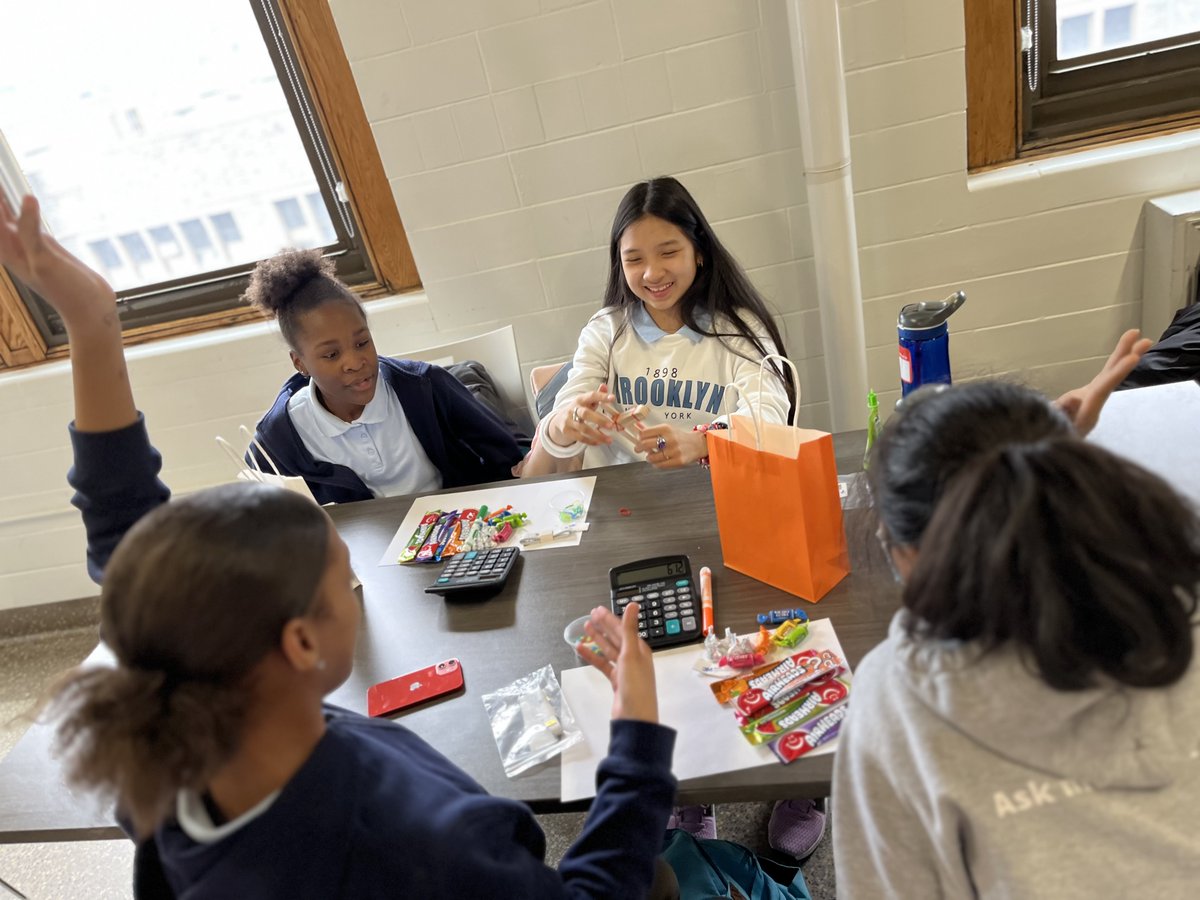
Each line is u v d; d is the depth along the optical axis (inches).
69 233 90.7
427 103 78.4
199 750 19.8
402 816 22.8
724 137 77.9
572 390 63.9
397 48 76.3
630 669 30.5
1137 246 78.6
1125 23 73.8
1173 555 18.1
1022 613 18.3
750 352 60.9
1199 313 65.6
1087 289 81.0
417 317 88.4
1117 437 43.5
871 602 36.9
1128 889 20.8
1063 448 18.8
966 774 21.1
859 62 73.7
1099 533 17.6
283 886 21.7
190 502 22.5
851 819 25.4
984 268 81.2
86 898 66.1
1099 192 76.7
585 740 33.2
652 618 38.1
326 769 22.8
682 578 40.4
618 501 50.1
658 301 61.6
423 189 82.4
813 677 33.2
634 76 76.0
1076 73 75.9
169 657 20.6
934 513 20.1
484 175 81.3
